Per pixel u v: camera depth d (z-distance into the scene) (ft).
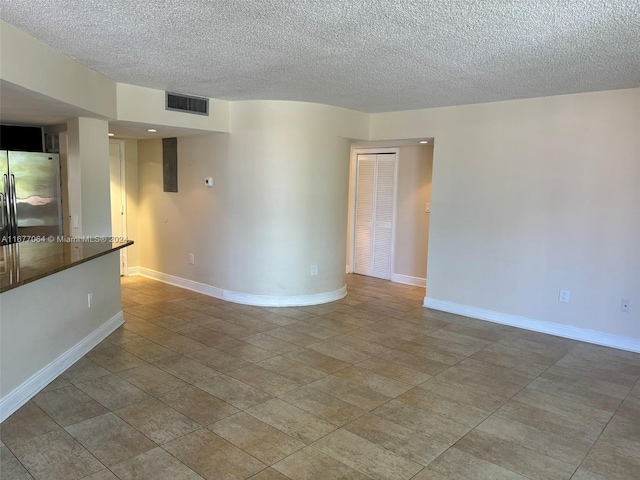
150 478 7.31
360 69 12.03
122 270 22.61
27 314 9.80
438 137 17.29
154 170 21.34
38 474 7.32
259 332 14.75
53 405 9.62
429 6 7.83
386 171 22.98
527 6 7.74
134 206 22.47
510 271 15.92
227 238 18.28
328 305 18.25
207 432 8.73
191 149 19.29
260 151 17.11
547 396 10.65
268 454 8.06
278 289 17.81
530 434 8.98
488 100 15.56
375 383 11.14
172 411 9.51
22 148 17.12
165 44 10.28
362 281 22.95
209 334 14.48
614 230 13.85
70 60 11.61
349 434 8.80
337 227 18.71
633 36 9.03
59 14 8.57
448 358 12.89
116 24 9.05
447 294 17.58
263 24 8.89
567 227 14.65
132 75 13.35
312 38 9.64
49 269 9.64
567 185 14.55
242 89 15.06
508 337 14.79
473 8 7.88
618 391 11.02
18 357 9.48
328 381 11.19
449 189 17.15
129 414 9.33
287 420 9.27
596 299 14.32
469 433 8.95
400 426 9.14
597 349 13.87
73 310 11.97
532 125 15.06
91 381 10.85
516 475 7.66
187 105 16.22
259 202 17.38
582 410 10.02
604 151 13.83
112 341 13.65
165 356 12.56
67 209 17.49
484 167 16.21
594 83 12.85
